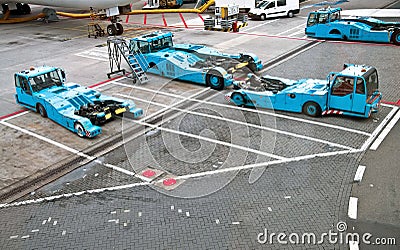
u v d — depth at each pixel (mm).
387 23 26031
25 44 29234
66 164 12609
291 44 26266
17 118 16203
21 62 24516
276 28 31391
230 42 27016
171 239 9133
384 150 12445
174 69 18750
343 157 12188
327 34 26969
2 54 26656
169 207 10258
